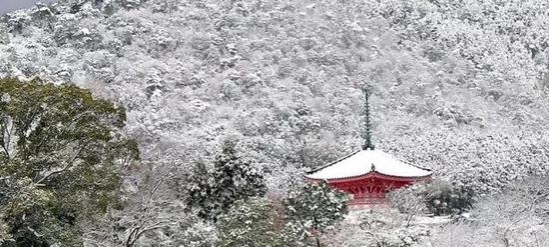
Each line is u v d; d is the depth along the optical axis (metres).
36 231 31.06
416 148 99.12
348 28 174.88
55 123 33.53
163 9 171.00
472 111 149.88
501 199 60.28
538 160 101.19
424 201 51.06
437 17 198.25
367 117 53.72
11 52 118.00
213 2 174.62
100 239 34.81
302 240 31.92
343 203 34.12
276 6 176.88
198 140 92.31
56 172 32.88
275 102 128.75
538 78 194.75
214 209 38.97
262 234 30.56
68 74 119.00
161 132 91.94
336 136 116.50
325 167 50.41
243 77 140.62
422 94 157.38
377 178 45.91
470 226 46.03
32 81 35.47
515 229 43.59
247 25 167.62
